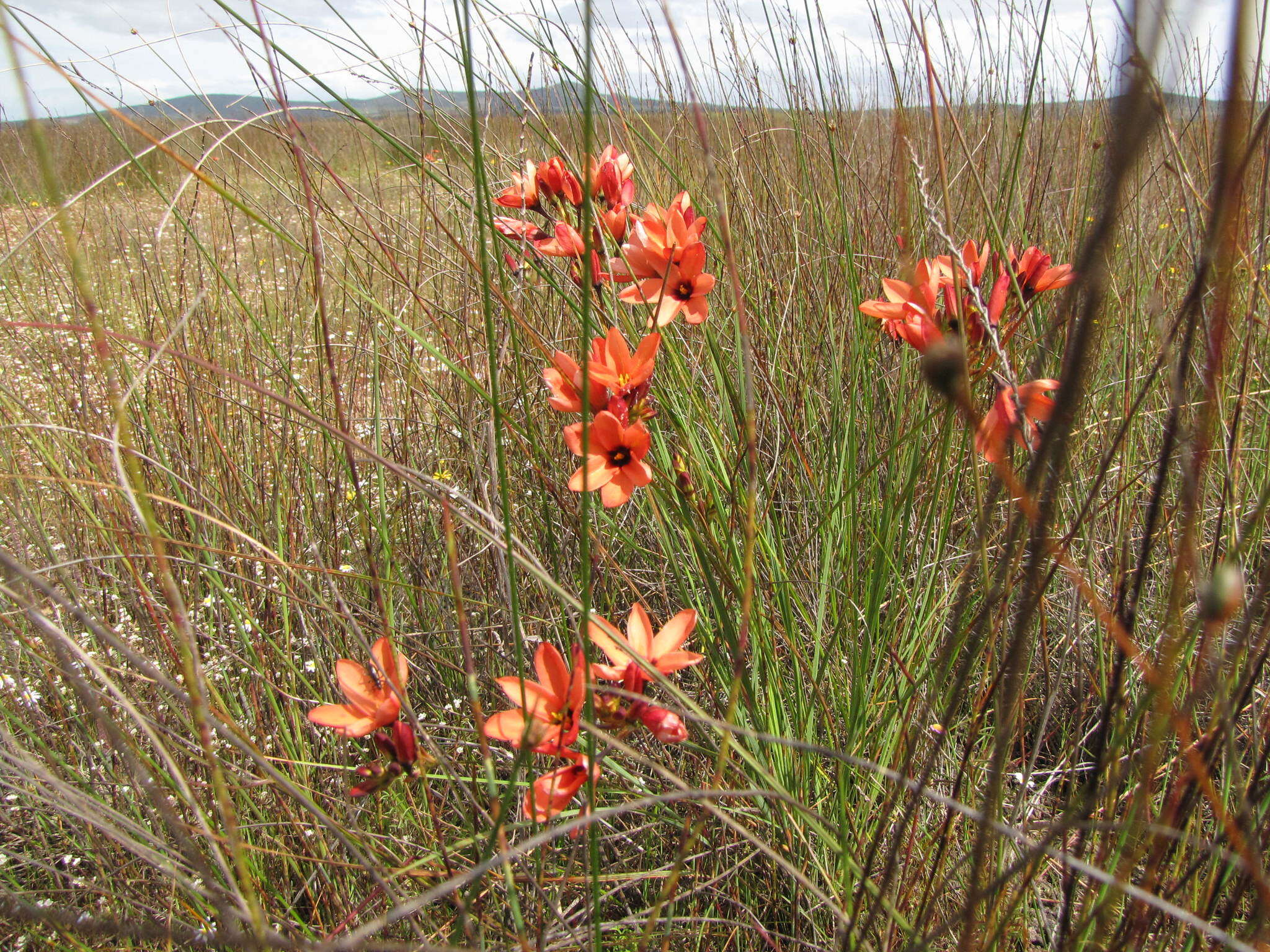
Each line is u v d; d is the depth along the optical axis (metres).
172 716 0.73
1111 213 0.30
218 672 0.73
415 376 0.95
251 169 0.91
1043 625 0.59
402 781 0.68
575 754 0.49
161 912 0.62
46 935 0.59
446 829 0.67
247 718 0.73
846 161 1.13
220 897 0.46
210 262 0.77
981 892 0.44
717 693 0.67
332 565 0.81
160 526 0.81
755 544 0.72
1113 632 0.43
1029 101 0.64
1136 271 0.80
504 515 0.47
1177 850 0.53
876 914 0.49
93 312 0.42
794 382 0.88
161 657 0.73
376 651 0.52
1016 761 0.70
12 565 0.42
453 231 1.08
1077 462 0.77
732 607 0.66
